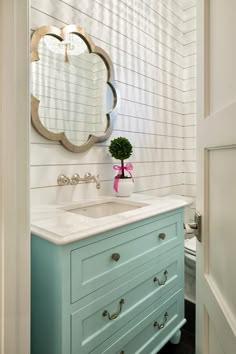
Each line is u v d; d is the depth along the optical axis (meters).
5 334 0.67
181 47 2.45
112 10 1.76
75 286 0.90
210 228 0.73
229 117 0.55
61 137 1.43
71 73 1.50
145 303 1.24
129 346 1.16
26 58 0.68
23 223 0.69
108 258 1.03
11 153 0.65
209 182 0.73
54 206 1.34
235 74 0.53
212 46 0.70
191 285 1.95
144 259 1.22
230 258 0.57
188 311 1.90
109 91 1.73
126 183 1.64
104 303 1.01
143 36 2.03
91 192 1.63
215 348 0.68
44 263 0.92
